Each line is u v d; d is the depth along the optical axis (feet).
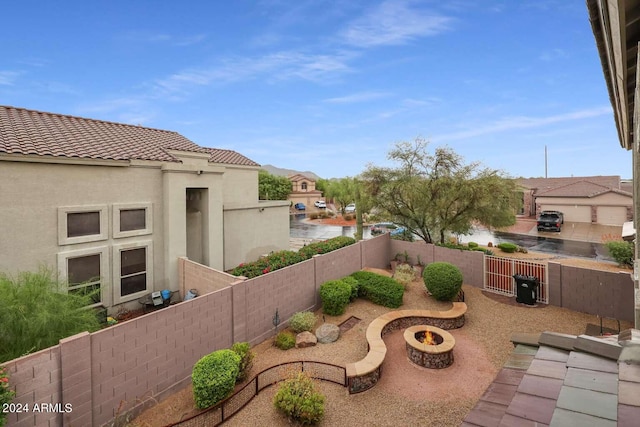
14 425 16.81
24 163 29.48
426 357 28.22
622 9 8.53
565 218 122.21
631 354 9.91
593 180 143.64
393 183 63.10
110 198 35.53
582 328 35.58
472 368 28.30
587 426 7.55
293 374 24.02
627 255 56.49
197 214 49.26
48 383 18.15
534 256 71.10
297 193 200.85
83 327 22.54
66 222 32.17
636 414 7.64
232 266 53.16
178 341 25.32
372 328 32.63
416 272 53.47
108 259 35.24
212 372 23.00
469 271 50.62
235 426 21.34
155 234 39.68
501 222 63.36
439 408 23.11
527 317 38.78
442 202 60.49
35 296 21.26
